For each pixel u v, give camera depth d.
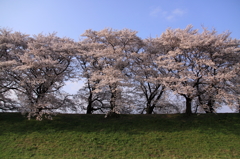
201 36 25.81
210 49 24.81
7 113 27.11
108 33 27.58
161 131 22.30
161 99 27.66
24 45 28.03
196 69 24.28
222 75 22.30
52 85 26.53
